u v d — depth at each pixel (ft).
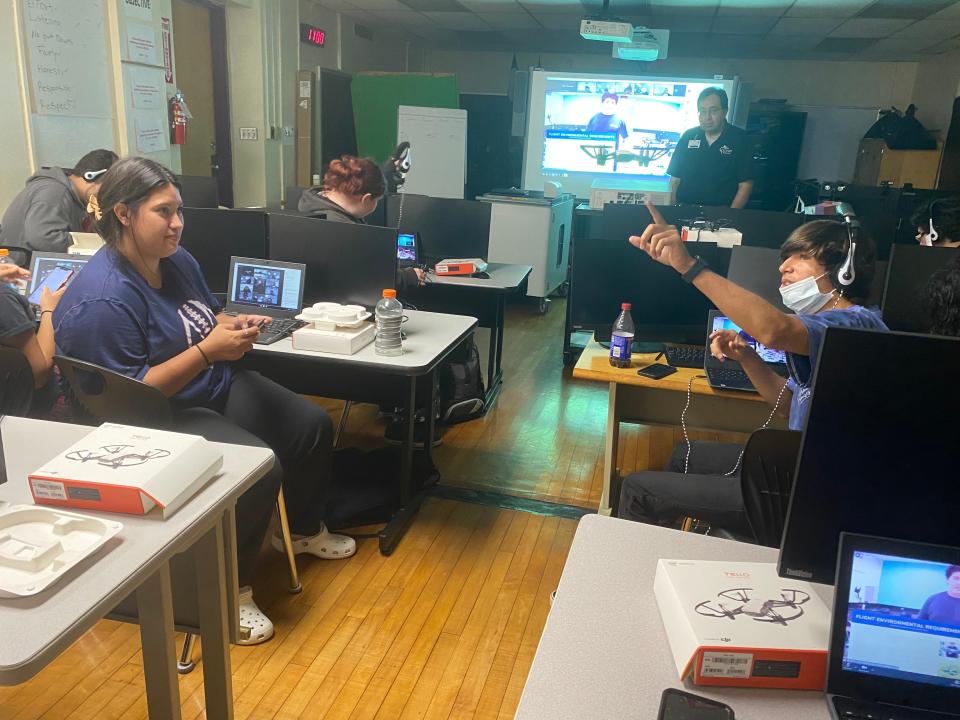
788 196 32.89
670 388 7.53
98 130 13.75
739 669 2.82
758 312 4.83
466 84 34.88
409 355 7.86
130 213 5.96
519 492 9.67
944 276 4.68
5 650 2.58
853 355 2.59
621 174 25.94
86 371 5.75
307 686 6.01
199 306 6.79
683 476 6.28
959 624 2.64
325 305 8.25
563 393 13.61
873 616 2.69
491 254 19.61
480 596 7.37
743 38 28.02
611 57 33.71
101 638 6.41
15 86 11.78
